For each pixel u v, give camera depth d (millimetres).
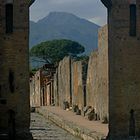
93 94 64125
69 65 80250
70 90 80312
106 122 55250
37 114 91750
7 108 39594
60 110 80875
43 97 109750
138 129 40031
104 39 58125
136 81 40344
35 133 53156
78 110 70312
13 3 39844
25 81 39781
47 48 151000
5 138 39281
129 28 40344
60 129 58750
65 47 151375
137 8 40375
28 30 39938
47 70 111000
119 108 40031
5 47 39688
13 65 39719
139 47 40438
